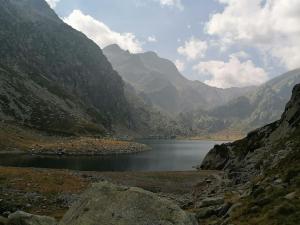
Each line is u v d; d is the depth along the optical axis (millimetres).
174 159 144875
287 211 23359
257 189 31766
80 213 16672
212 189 55906
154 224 15555
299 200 24453
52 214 41562
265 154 65562
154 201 16609
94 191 17734
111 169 103062
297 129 60594
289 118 73500
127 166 112438
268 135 82438
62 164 110312
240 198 34500
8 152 137500
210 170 93375
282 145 58562
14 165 99750
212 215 33656
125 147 190625
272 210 24266
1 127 180250
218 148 106375
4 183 52062
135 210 16234
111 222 15820
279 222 22000
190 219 16125
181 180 74250
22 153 138750
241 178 58062
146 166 113812
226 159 98750
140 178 73750
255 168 59625
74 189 53625
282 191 27797
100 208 16625
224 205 33531
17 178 55406
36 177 57312
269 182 34312
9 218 22219
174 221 15656
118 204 16625
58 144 165625
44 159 123062
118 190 17500
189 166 116438
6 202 44594
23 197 47312
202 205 39156
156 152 191375
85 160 127875
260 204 27344
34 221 21797
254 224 23594
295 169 32375
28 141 168250
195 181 73188
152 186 67438
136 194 16938
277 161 46531
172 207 16344
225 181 59438
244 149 90688
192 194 59844
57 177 59594
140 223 15656
